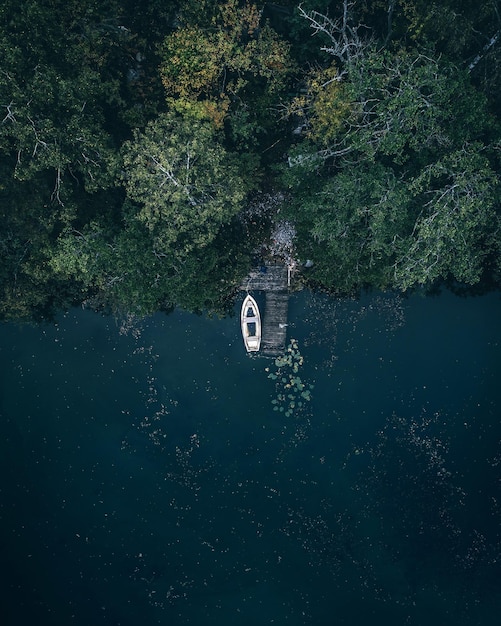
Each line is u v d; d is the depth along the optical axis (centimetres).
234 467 3581
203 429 3600
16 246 3181
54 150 2741
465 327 3603
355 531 3544
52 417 3634
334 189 2873
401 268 2906
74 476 3609
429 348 3606
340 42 2861
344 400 3584
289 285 3603
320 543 3541
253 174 3347
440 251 2753
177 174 2870
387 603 3509
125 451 3609
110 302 3625
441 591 3506
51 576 3572
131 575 3559
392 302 3600
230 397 3603
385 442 3569
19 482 3619
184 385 3622
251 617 3519
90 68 2983
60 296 3600
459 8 2759
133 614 3538
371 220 2831
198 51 2934
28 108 2662
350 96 2745
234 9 2967
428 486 3553
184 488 3581
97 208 3262
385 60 2998
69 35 2902
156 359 3634
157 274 3061
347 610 3509
